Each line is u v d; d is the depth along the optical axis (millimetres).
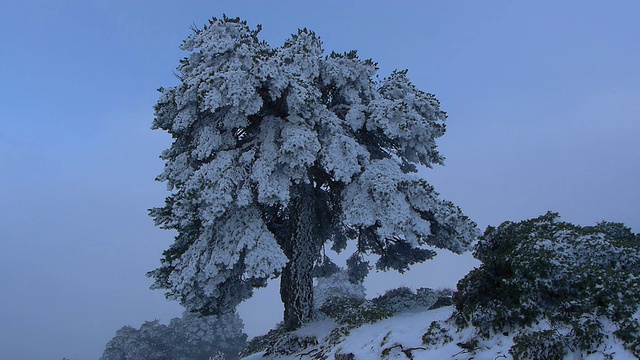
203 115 15695
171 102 16031
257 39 17141
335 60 17281
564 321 7367
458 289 9586
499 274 9188
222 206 13344
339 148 14711
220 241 14406
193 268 13945
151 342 62625
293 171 14727
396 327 10891
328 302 19281
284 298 16453
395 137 15977
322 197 18984
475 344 8102
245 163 14539
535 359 6812
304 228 16656
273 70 14188
